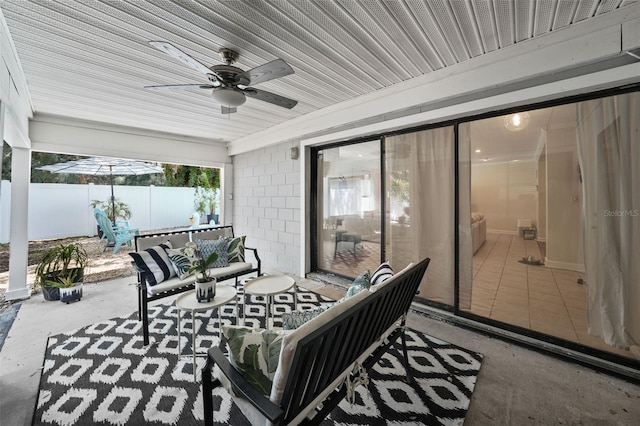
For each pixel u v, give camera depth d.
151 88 2.22
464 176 2.77
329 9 1.77
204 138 5.50
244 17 1.84
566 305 2.26
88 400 1.72
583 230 2.17
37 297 3.54
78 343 2.40
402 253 3.29
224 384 1.29
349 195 3.87
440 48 2.27
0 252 5.64
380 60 2.45
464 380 1.91
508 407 1.67
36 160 8.64
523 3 1.75
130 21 1.86
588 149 2.12
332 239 4.15
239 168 5.70
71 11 1.75
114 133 4.45
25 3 1.66
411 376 1.89
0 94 1.83
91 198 7.71
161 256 2.92
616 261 2.04
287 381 1.00
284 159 4.64
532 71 2.17
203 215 9.88
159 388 1.83
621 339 2.03
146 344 2.36
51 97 3.20
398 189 3.30
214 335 2.53
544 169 2.33
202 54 2.30
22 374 1.97
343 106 3.53
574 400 1.73
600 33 1.89
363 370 1.49
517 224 2.49
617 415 1.62
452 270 2.88
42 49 2.19
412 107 2.94
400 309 1.85
